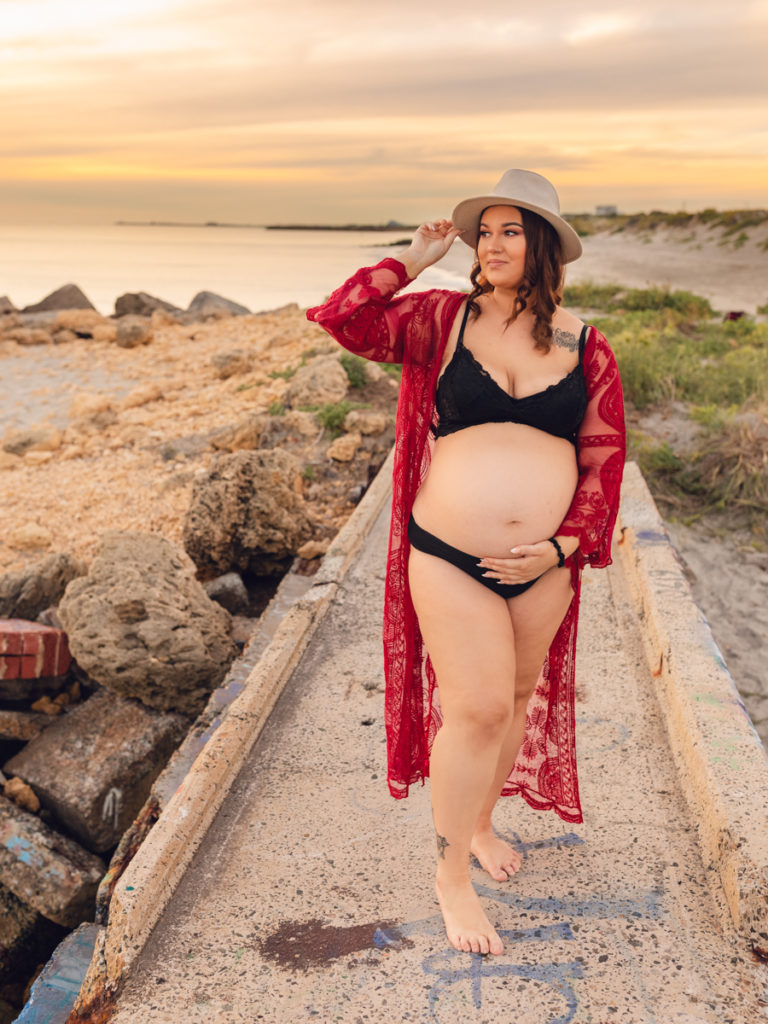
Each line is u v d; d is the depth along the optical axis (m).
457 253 45.91
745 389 10.23
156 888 2.63
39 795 4.57
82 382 13.85
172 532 7.90
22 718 5.05
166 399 12.04
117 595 5.00
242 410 10.74
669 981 2.31
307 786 3.25
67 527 8.16
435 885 2.67
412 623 2.60
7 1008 4.01
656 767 3.26
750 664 5.87
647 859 2.77
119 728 4.82
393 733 2.69
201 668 4.96
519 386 2.34
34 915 4.15
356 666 4.16
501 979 2.34
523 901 2.62
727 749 2.96
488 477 2.31
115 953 2.45
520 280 2.32
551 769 2.79
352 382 10.00
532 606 2.40
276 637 4.29
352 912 2.62
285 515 6.68
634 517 5.48
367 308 2.37
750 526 7.80
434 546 2.37
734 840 2.55
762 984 2.29
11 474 9.63
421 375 2.51
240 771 3.34
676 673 3.48
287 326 16.70
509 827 2.98
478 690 2.27
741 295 26.02
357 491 7.73
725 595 6.78
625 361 10.55
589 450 2.46
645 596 4.40
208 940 2.53
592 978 2.33
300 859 2.86
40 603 6.20
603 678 3.94
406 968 2.39
